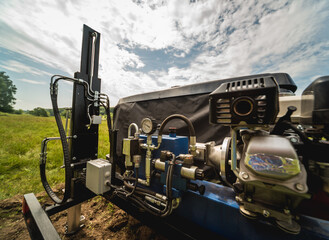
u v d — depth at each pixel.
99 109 1.57
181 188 0.92
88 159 1.51
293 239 0.66
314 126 0.59
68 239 1.62
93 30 1.58
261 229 0.73
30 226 0.94
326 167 0.53
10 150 5.23
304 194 0.49
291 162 0.52
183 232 0.90
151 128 1.04
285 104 0.81
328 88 0.53
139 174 1.30
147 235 1.59
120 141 2.71
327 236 0.61
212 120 0.73
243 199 0.72
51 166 3.84
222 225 0.84
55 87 1.17
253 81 0.65
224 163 0.81
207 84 1.67
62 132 1.17
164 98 2.07
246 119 0.62
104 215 2.02
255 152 0.59
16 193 2.59
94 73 1.57
